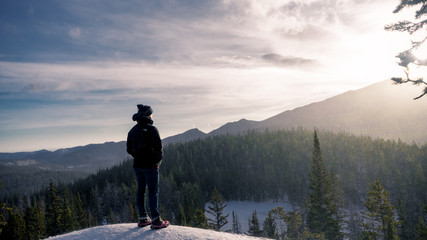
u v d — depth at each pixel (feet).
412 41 29.22
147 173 16.30
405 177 350.64
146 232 15.53
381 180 377.91
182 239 14.47
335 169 406.00
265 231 143.23
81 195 389.19
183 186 374.02
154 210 16.15
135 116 16.96
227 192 416.26
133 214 224.12
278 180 416.26
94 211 318.24
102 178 447.83
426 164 365.20
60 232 160.56
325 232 112.57
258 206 379.35
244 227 279.69
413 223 205.46
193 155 550.77
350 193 323.78
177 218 225.76
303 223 149.48
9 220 131.13
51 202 165.99
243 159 502.38
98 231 16.03
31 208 169.99
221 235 15.69
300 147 527.81
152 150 16.37
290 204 376.89
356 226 147.33
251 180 420.77
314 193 118.73
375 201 99.35
